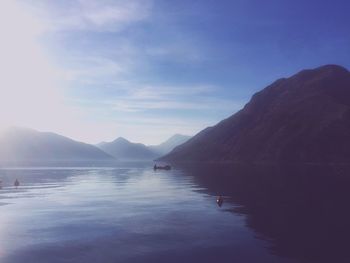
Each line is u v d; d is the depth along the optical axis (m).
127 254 33.88
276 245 36.50
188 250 34.97
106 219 49.94
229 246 36.22
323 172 137.62
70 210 57.81
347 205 59.44
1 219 50.47
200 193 79.50
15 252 34.75
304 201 64.19
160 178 131.38
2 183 111.12
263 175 126.81
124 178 134.38
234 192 79.38
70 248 35.94
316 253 33.84
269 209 56.78
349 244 36.75
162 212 55.19
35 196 77.31
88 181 120.62
